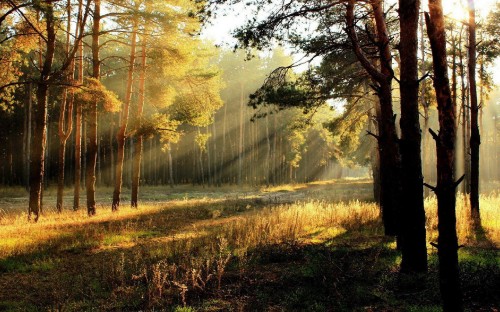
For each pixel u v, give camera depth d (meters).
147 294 6.41
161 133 20.56
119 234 12.29
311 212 14.71
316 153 63.72
